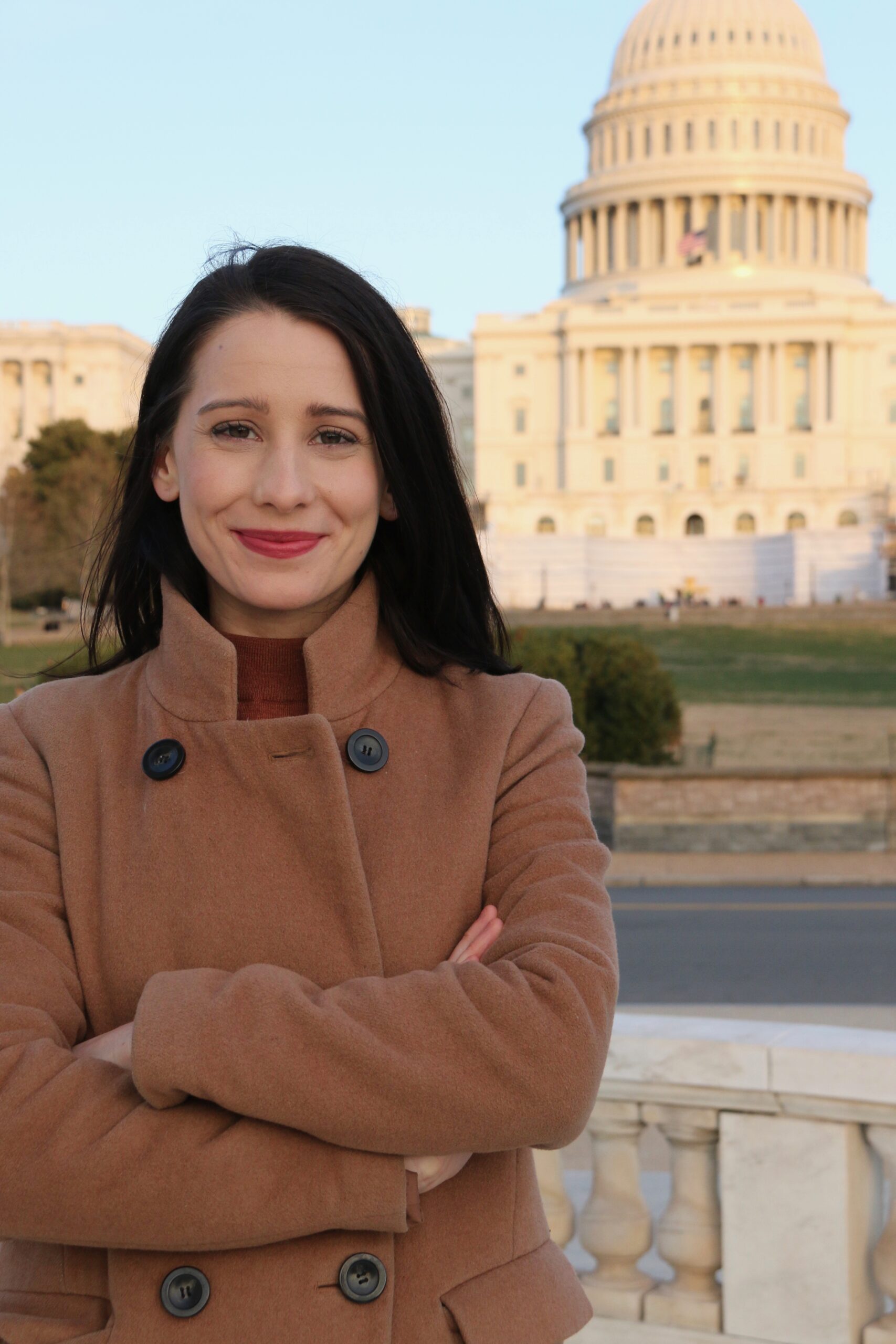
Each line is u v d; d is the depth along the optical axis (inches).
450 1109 63.6
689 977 482.6
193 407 76.4
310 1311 64.9
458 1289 68.7
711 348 4256.9
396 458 77.6
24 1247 71.2
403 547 82.6
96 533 90.0
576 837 75.7
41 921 73.1
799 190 4443.9
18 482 3245.6
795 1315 131.0
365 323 76.0
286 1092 62.7
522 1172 73.6
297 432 75.6
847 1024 397.7
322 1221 63.2
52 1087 64.9
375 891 72.4
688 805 867.4
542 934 70.3
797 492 4008.4
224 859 71.2
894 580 3380.9
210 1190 62.2
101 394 4677.7
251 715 78.5
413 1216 66.6
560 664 1049.5
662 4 4658.0
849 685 1950.1
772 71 4463.6
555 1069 64.9
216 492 75.0
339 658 76.6
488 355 4291.3
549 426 4288.9
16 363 4714.6
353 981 66.8
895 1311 132.6
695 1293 137.6
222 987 65.5
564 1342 72.4
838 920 611.8
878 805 863.7
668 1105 136.3
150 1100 63.7
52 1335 67.6
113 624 89.3
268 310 75.4
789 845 864.9
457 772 76.0
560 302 4485.7
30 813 76.1
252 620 80.5
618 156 4564.5
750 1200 132.3
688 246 4315.9
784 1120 131.0
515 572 3585.1
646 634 2465.6
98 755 76.6
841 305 4178.2
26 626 2635.3
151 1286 65.9
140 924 71.3
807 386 4274.1
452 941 72.4
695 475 4220.0
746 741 1556.3
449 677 80.4
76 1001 72.1
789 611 2642.7
